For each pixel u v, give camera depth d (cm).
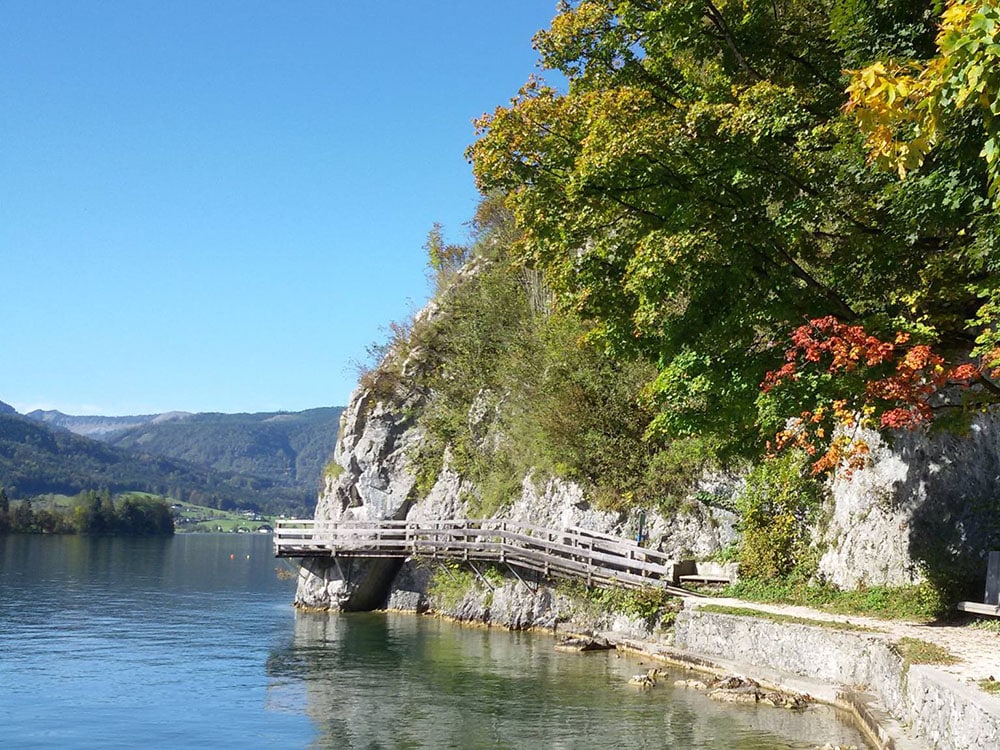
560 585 3041
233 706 1850
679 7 1638
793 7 1838
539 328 3728
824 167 1530
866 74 873
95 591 4503
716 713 1705
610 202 1692
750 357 1619
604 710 1758
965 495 2016
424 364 4344
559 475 3338
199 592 4584
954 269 1447
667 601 2594
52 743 1565
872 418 1428
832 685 1725
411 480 4122
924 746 1177
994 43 757
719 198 1561
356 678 2148
